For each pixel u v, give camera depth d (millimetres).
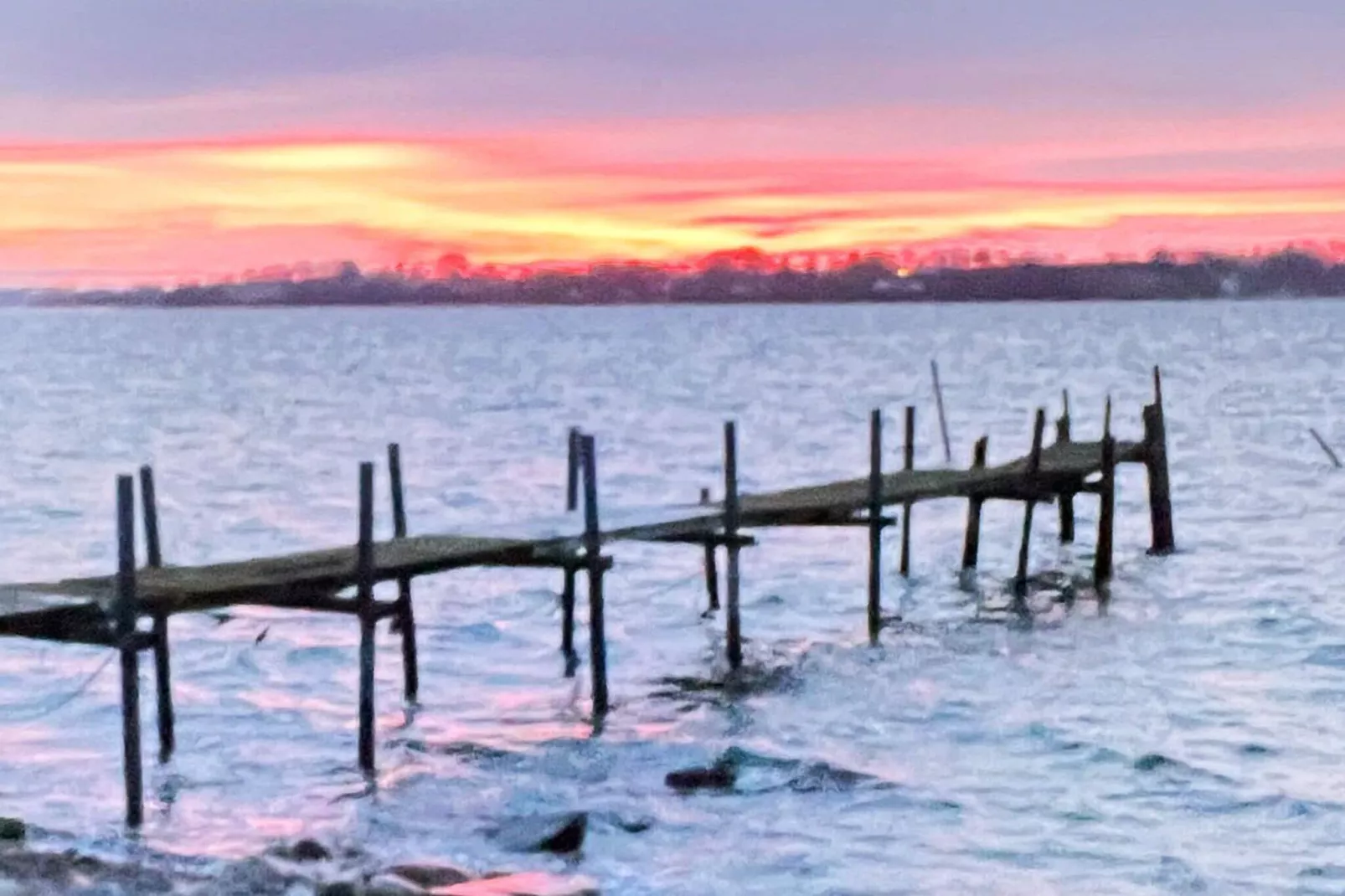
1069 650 24672
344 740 19109
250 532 41938
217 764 18109
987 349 155000
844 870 14562
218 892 12422
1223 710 20703
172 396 93750
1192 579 31047
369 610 16859
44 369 124062
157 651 18359
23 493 49719
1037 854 15094
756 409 83062
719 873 14398
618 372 120000
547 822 15258
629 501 47250
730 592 21875
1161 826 15922
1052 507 43375
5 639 25266
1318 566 32781
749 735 19219
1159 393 33156
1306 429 67688
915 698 21344
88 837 15242
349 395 94438
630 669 23359
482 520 43188
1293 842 15500
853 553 35531
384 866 13273
